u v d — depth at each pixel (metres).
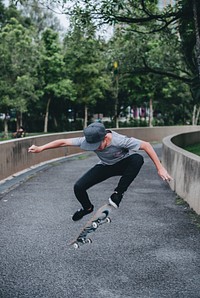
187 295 4.13
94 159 18.25
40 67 39.66
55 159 17.84
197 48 15.88
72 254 5.42
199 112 59.41
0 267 4.95
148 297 4.09
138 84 38.78
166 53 25.41
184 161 9.12
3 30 37.44
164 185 11.16
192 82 22.25
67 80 41.44
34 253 5.47
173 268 4.90
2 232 6.49
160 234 6.36
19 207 8.31
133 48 23.81
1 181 11.52
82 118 57.84
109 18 17.14
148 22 21.25
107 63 25.75
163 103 55.94
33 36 41.12
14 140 13.16
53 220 7.26
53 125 51.28
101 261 5.16
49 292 4.22
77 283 4.46
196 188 7.88
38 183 11.35
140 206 8.42
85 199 4.68
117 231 6.53
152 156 4.34
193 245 5.80
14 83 36.62
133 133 30.08
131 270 4.84
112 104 51.94
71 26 17.83
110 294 4.16
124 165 4.53
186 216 7.55
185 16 17.89
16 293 4.20
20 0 17.66
